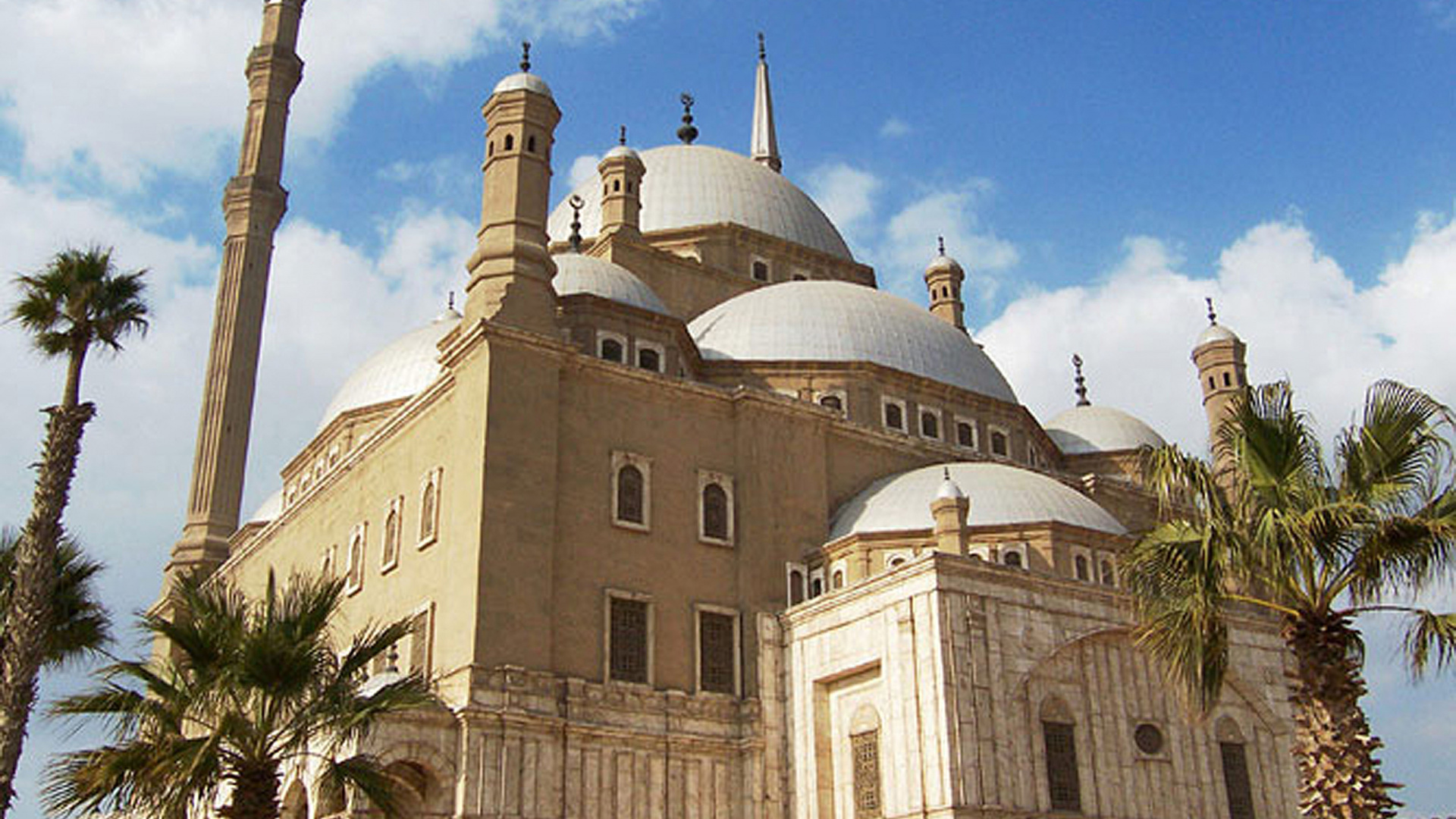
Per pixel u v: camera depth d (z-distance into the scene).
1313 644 22.08
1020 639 34.62
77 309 28.38
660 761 36.31
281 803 33.12
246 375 60.34
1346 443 22.28
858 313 52.47
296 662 23.45
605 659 36.75
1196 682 23.95
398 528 41.44
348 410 57.00
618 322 45.97
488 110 42.59
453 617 35.53
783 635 39.59
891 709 34.44
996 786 32.47
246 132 65.44
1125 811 34.59
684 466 40.91
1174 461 23.42
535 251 40.06
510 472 36.38
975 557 34.72
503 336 37.56
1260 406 23.12
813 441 43.94
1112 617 36.62
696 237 60.06
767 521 41.44
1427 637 21.89
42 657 27.34
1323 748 21.47
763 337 50.69
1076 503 42.16
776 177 66.81
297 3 68.81
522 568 35.62
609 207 56.59
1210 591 22.75
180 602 26.02
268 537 54.09
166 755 22.69
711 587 39.84
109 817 26.61
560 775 34.25
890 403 50.00
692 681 38.31
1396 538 21.59
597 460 39.00
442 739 32.94
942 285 65.69
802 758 37.47
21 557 26.45
